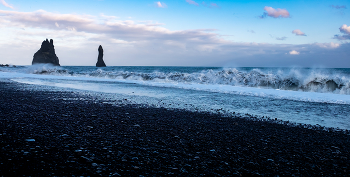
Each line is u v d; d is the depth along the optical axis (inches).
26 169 107.9
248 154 156.2
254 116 311.6
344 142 198.2
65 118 239.8
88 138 171.2
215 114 315.9
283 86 692.1
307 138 208.8
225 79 817.5
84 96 445.1
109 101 394.3
